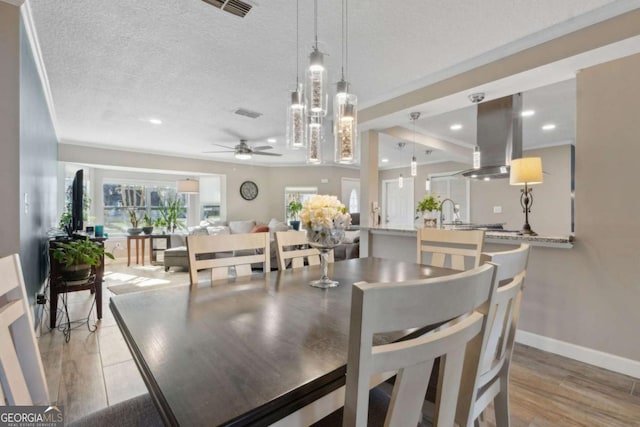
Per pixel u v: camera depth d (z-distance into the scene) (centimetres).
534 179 253
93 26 212
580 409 171
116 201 712
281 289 145
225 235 175
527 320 256
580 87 229
